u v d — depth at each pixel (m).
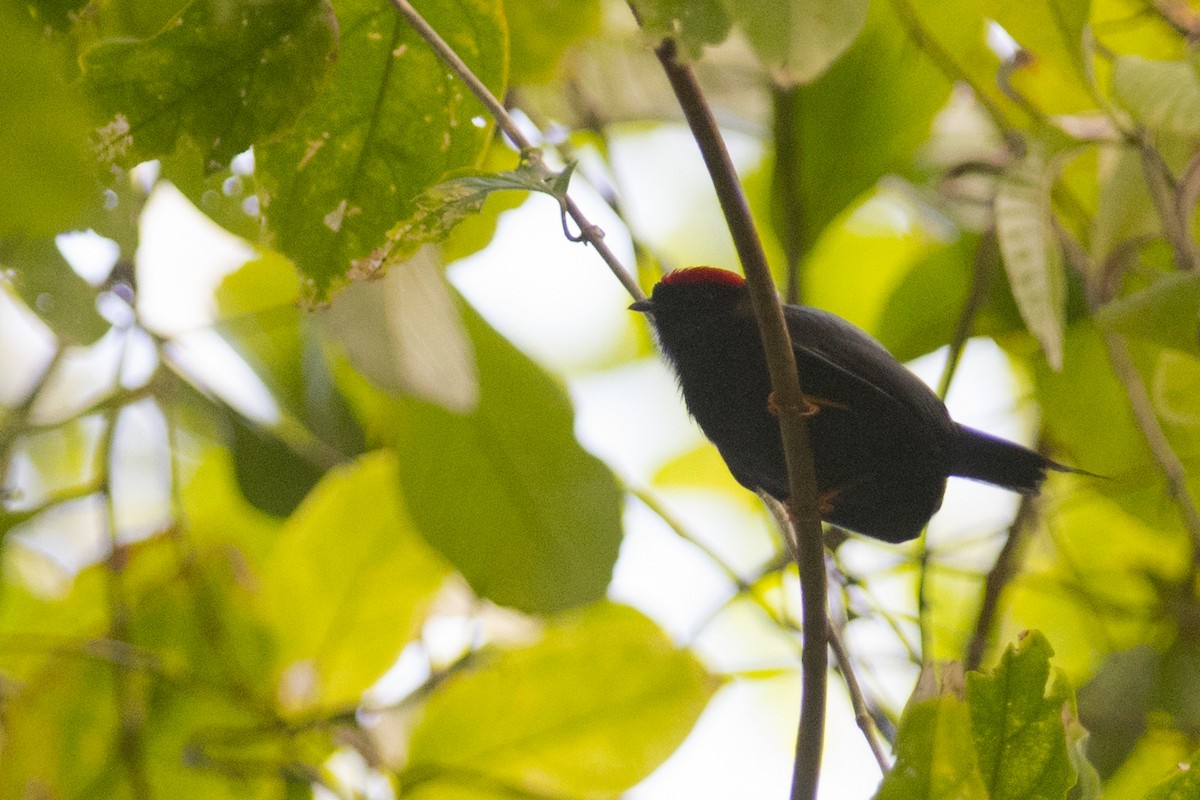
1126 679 9.60
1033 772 5.51
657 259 11.18
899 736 5.24
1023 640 5.53
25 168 2.73
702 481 14.36
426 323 8.31
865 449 9.12
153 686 9.34
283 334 10.36
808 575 6.33
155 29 7.50
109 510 9.41
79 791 9.17
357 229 7.43
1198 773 5.62
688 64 5.25
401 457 9.29
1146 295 6.90
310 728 8.93
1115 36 10.05
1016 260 7.93
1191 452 10.95
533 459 9.37
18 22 2.94
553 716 8.82
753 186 12.49
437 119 7.32
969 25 10.52
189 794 9.24
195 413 10.95
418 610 9.66
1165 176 8.58
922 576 9.61
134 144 6.66
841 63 10.57
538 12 10.13
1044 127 8.70
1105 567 11.88
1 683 9.53
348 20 7.09
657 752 8.91
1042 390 11.27
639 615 9.96
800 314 9.20
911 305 11.45
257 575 9.65
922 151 11.84
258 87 6.59
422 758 8.76
